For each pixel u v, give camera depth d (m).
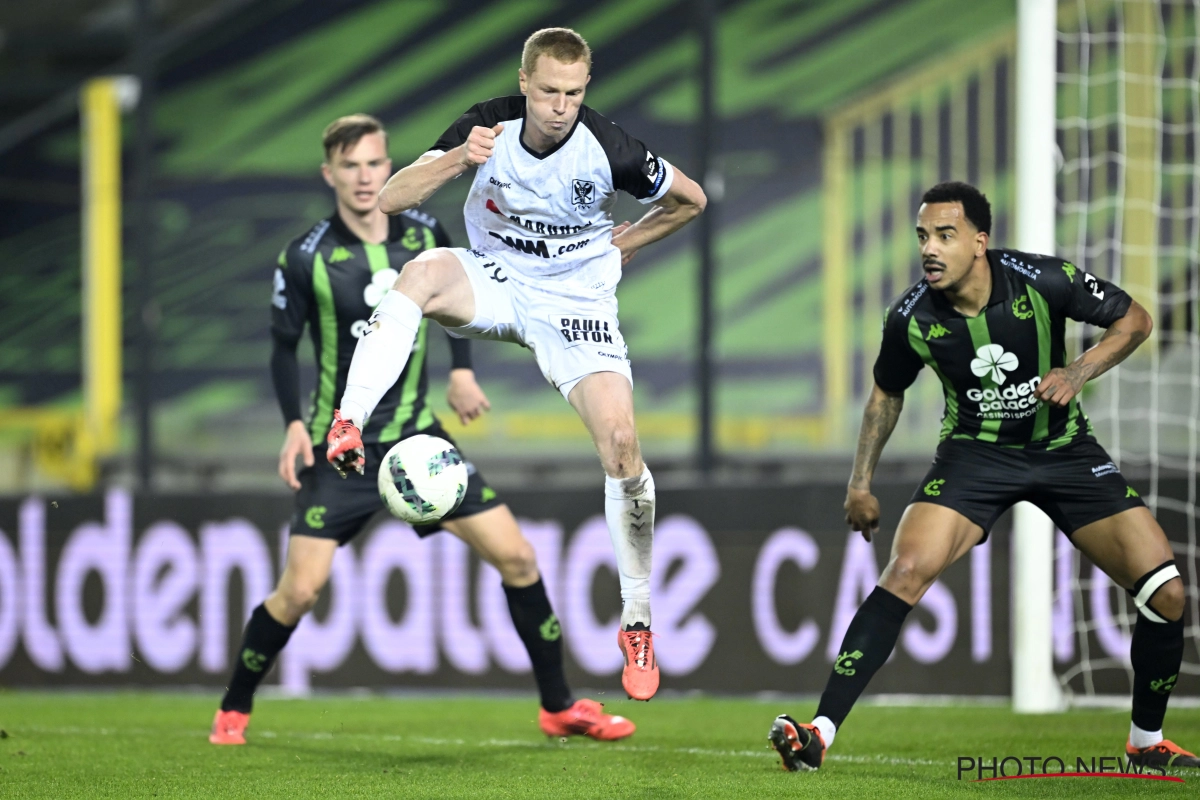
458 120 14.73
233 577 30.16
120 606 30.88
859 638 15.88
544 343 15.34
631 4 73.44
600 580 28.19
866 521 16.89
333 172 19.64
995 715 23.17
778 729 15.73
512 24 75.38
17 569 31.53
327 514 19.64
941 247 15.33
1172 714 22.64
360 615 29.52
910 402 49.25
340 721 23.53
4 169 73.38
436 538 29.06
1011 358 15.74
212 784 15.89
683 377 62.62
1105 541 15.93
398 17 77.06
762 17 70.62
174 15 77.62
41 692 31.20
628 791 14.89
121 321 62.44
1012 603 25.48
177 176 73.00
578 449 54.78
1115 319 15.77
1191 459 24.52
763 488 27.39
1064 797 14.20
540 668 20.06
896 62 67.12
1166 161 46.19
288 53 76.56
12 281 70.81
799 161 66.50
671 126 69.00
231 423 57.06
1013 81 61.06
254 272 69.44
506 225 15.13
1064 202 33.47
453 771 16.73
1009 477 15.98
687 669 27.78
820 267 64.56
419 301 14.85
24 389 66.25
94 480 50.62
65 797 15.11
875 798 14.24
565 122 14.12
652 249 67.56
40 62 73.88
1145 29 40.12
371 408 14.59
